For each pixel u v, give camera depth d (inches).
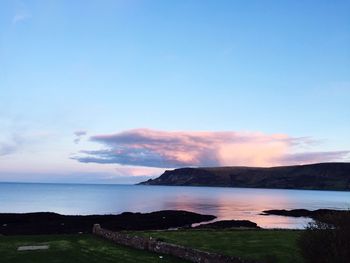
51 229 2057.1
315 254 696.4
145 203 5723.4
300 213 3870.6
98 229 1443.2
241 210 4564.5
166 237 1326.3
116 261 971.9
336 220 698.2
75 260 979.9
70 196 7480.3
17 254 1045.8
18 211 4069.9
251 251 1042.1
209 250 1055.0
